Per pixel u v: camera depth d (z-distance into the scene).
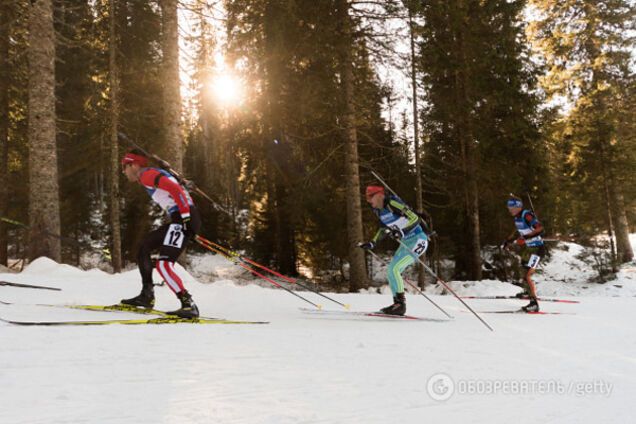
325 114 12.87
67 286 6.91
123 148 14.17
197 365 2.69
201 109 12.73
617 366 3.29
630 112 20.30
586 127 19.12
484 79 14.38
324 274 20.89
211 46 11.86
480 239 16.92
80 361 2.62
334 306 7.00
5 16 13.45
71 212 18.05
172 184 4.52
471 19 14.49
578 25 19.62
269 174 15.59
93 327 3.65
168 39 11.02
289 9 11.68
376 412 2.06
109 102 13.75
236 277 20.44
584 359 3.49
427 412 2.11
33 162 9.47
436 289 13.70
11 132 15.63
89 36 13.27
